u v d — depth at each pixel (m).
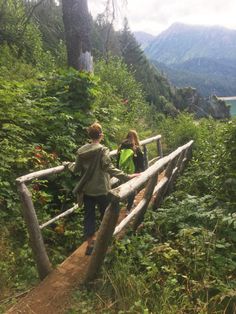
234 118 7.32
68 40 11.27
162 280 4.49
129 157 6.39
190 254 4.91
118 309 4.05
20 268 5.23
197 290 4.34
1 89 8.34
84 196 5.12
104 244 4.36
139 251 5.02
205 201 7.01
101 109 10.58
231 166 6.88
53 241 6.24
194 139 14.47
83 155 4.96
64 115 8.19
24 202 4.62
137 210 5.66
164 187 7.66
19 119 7.52
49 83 9.77
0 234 5.61
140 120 16.14
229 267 4.77
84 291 4.38
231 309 4.25
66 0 11.05
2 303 4.42
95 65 18.73
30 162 7.03
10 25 16.27
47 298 4.28
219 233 5.57
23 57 15.16
